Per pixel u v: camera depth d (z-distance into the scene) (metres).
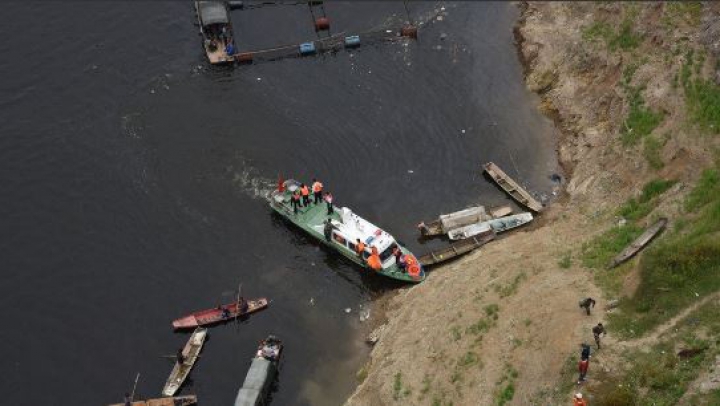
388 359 50.75
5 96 69.06
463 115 72.31
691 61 62.62
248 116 70.44
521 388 43.25
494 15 83.44
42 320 54.44
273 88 73.50
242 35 79.00
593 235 54.03
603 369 41.34
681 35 65.44
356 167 67.00
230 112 70.69
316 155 67.56
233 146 67.62
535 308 47.22
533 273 51.00
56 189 62.75
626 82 66.94
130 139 67.31
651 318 43.16
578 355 42.56
